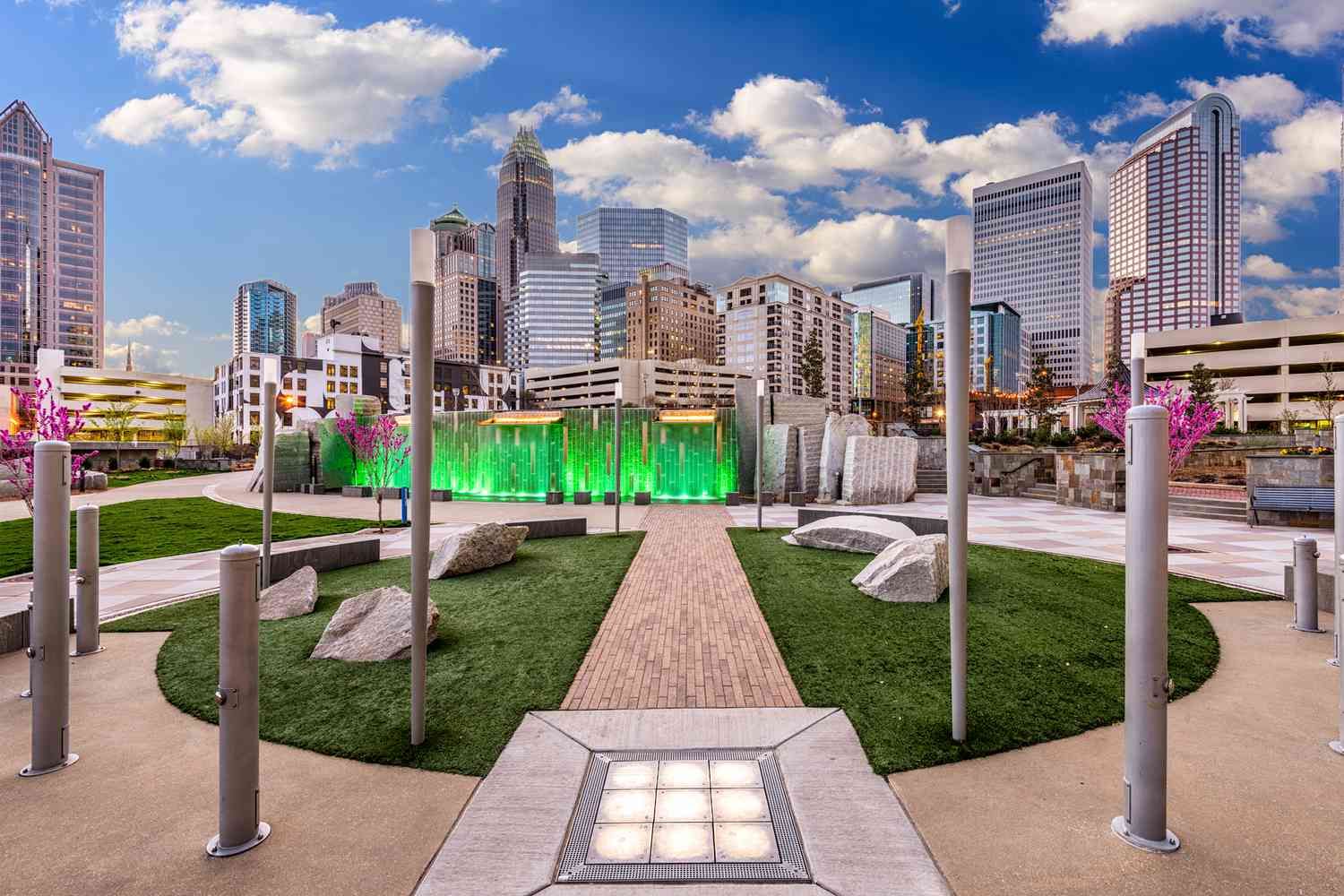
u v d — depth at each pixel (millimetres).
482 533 9453
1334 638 5887
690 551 11055
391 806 3359
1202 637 6137
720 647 5965
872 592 7684
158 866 2889
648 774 3674
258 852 2980
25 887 2738
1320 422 47250
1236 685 5000
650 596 7926
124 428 77250
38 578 3785
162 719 4523
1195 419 13625
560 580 8812
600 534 13422
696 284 188250
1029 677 5059
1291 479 14445
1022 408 82000
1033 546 11570
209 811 3359
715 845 3004
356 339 102125
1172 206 190500
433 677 5223
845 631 6340
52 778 3699
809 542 11102
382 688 4977
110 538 13461
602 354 188500
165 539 13398
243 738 3035
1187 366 67625
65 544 3906
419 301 3986
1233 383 60938
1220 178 186500
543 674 5285
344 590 8328
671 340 173375
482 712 4535
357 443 24562
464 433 23703
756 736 4141
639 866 2857
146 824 3227
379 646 5668
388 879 2785
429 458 4031
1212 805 3326
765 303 133000
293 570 9117
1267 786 3514
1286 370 62281
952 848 2961
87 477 27500
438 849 3004
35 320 163500
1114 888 2684
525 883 2752
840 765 3742
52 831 3170
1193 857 2885
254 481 27359
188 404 97812
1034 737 4055
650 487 21781
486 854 2951
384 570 9680
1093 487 18062
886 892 2678
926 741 4000
